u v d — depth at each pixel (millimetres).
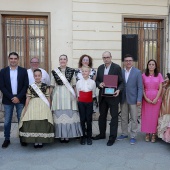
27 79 4715
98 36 7086
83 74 4746
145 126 4973
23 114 4562
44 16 6949
